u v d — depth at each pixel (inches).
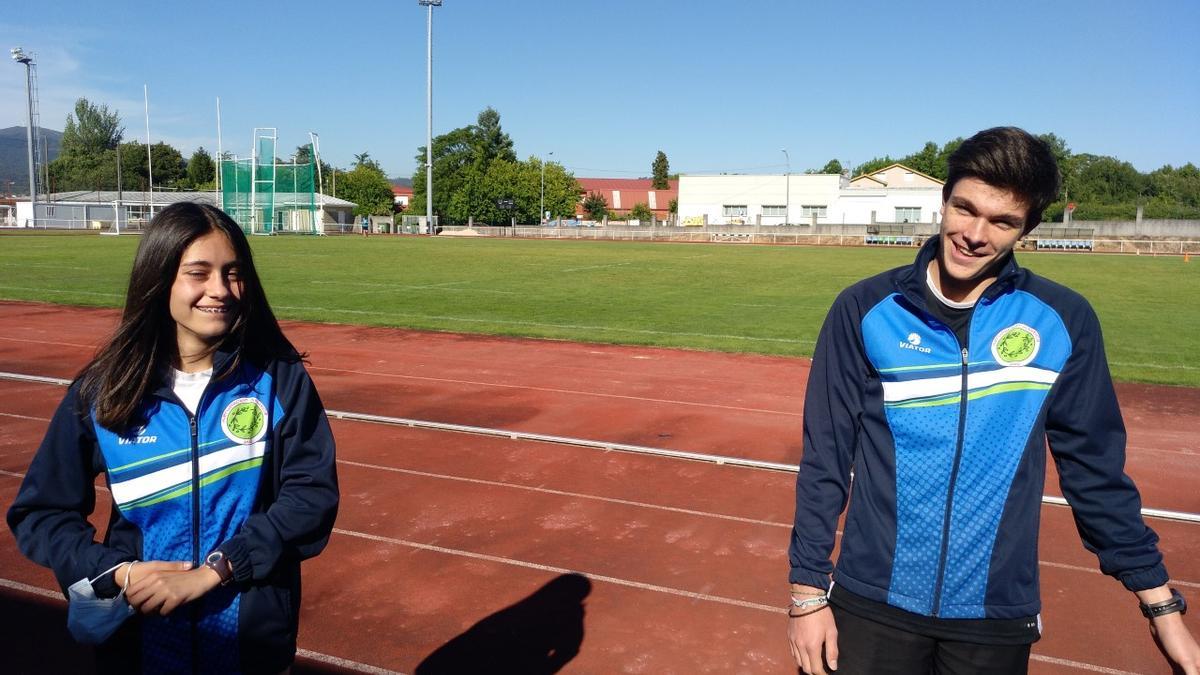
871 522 82.7
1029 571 79.9
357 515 198.4
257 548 70.7
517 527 192.7
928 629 80.2
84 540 70.0
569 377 381.1
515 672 130.3
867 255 1508.4
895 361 80.9
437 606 152.9
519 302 676.7
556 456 249.8
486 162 3051.2
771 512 205.3
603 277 936.3
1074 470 80.3
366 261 1104.2
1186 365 438.6
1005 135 73.8
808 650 81.2
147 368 71.0
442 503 207.8
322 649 136.6
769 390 360.2
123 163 3376.0
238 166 1889.8
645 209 3383.4
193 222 71.6
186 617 72.6
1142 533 77.8
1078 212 2425.0
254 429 74.5
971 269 76.5
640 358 435.2
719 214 2800.2
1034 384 78.6
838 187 2674.7
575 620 148.2
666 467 240.8
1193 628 151.3
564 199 3110.2
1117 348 495.5
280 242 1601.9
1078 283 938.7
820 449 83.7
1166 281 978.1
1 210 2741.1
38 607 148.6
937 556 79.6
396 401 325.7
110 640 73.4
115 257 1028.5
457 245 1624.0
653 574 168.4
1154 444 287.1
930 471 80.0
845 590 83.9
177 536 73.0
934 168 3619.6
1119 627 150.2
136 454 71.9
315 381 361.7
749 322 578.2
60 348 432.1
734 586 163.5
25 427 271.0
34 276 788.6
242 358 75.2
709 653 137.6
